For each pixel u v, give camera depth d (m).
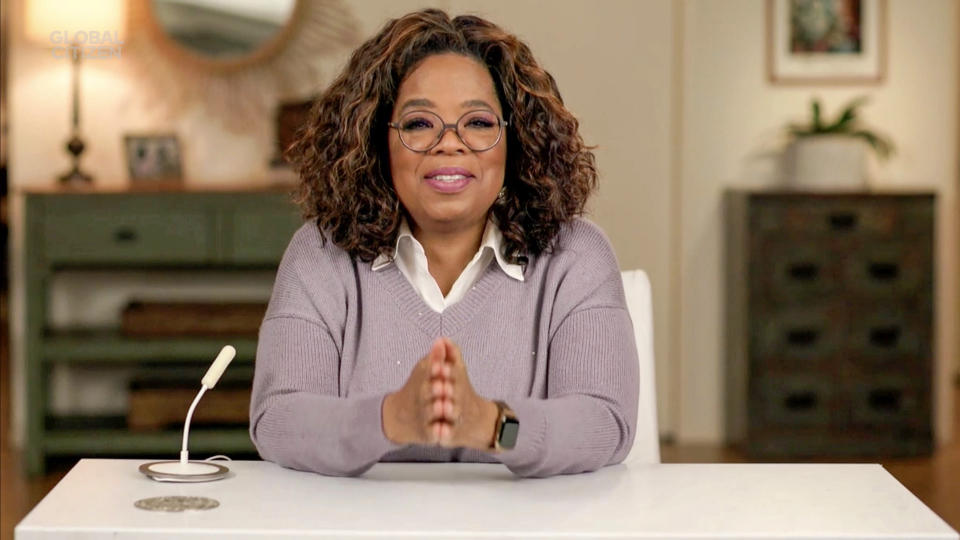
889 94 6.20
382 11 5.87
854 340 5.91
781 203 5.84
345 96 2.12
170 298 5.94
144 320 5.43
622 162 6.23
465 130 2.06
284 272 2.20
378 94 2.10
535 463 1.79
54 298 5.88
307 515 1.61
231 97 5.84
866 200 5.85
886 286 5.89
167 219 5.33
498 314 2.14
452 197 2.06
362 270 2.17
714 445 6.24
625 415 2.00
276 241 5.34
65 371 5.91
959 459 5.92
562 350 2.09
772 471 1.91
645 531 1.55
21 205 5.86
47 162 5.83
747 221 5.86
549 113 2.14
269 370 2.07
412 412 1.69
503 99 2.14
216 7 5.82
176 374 5.75
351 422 1.78
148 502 1.66
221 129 5.85
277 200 5.34
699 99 6.18
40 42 5.78
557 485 1.80
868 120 6.20
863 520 1.62
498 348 2.13
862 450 5.94
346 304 2.17
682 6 6.14
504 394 2.10
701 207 6.21
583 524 1.58
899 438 5.95
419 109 2.05
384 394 1.78
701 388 6.32
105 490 1.73
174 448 5.40
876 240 5.87
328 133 2.16
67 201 5.31
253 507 1.65
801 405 5.94
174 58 5.81
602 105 6.20
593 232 2.23
